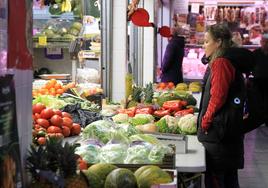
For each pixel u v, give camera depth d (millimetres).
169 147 2838
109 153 2779
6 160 1712
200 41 12516
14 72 1839
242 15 12602
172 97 5832
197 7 12578
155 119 4758
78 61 6156
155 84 8523
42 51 6285
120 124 3633
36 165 1931
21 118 1958
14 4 1823
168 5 12508
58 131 3598
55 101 4457
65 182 1949
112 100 5867
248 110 5023
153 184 2293
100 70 5883
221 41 4031
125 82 5816
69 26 5816
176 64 9711
